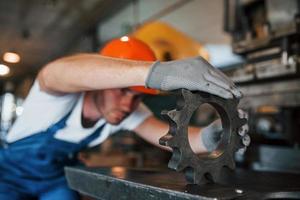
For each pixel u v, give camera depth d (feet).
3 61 24.52
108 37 17.35
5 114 31.89
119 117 4.37
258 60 7.89
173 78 2.46
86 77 2.86
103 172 3.47
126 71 2.64
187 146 2.48
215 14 10.96
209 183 2.65
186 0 11.72
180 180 2.98
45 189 4.71
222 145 2.77
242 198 2.30
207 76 2.50
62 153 4.62
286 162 6.16
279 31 7.01
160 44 7.40
